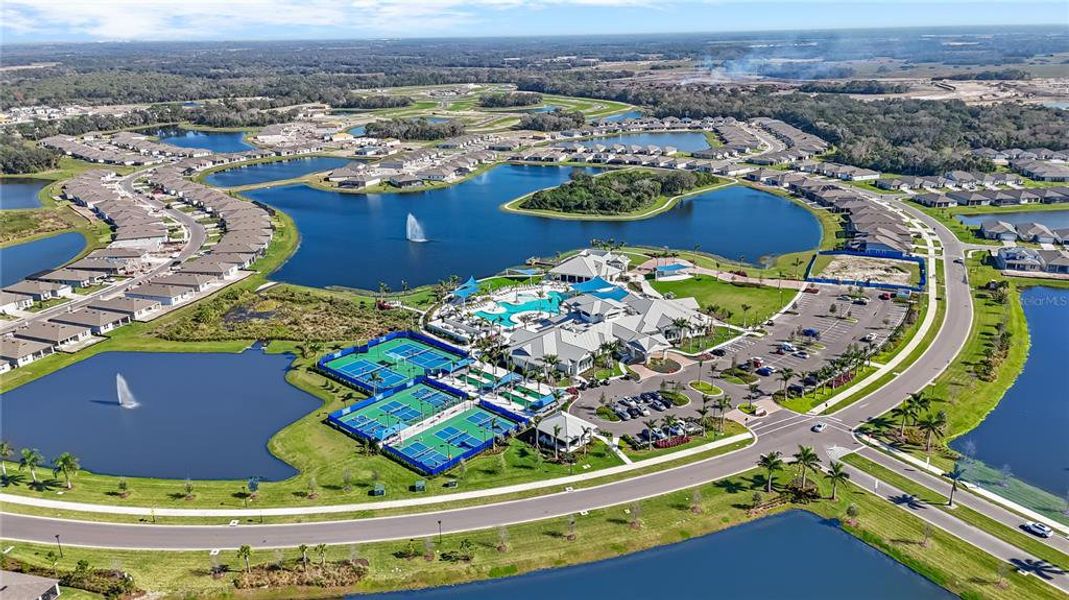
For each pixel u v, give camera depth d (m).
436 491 138.12
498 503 134.50
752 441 153.38
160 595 113.50
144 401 175.38
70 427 163.38
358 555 121.44
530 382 181.88
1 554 120.69
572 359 184.50
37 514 131.38
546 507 133.38
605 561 122.00
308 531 127.31
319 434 158.88
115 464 148.00
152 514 131.50
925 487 138.38
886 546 124.38
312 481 138.12
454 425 163.12
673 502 134.38
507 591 116.44
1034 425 161.38
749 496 136.38
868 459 147.00
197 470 145.88
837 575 119.12
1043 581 114.81
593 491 137.88
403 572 118.44
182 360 197.88
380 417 166.50
